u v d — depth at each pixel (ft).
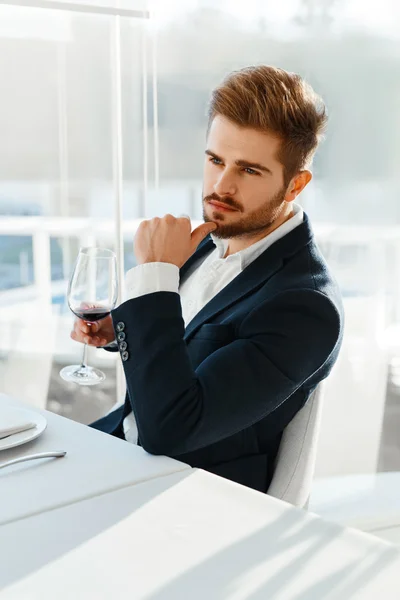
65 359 10.21
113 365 10.11
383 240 9.73
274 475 4.14
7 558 2.35
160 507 2.73
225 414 3.66
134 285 3.79
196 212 9.50
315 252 4.25
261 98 3.92
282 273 4.11
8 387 10.12
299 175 4.17
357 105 9.43
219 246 4.60
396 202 9.64
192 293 4.85
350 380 9.74
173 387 3.57
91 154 9.53
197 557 2.37
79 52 9.24
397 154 9.53
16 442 3.26
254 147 3.97
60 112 9.41
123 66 9.01
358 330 9.80
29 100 9.40
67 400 10.02
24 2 8.13
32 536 2.49
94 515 2.66
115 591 2.17
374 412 9.73
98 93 9.38
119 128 8.93
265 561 2.35
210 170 4.15
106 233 9.76
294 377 3.83
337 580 2.25
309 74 9.28
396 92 9.42
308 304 3.89
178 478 3.01
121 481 2.97
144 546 2.44
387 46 9.32
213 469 4.00
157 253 3.85
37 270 10.06
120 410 4.83
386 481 8.72
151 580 2.23
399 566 2.34
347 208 9.63
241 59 9.16
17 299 10.12
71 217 9.77
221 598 2.14
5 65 9.27
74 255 9.97
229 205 4.10
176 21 9.02
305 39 9.23
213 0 9.05
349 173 9.55
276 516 2.68
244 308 4.06
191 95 9.22
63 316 10.19
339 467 9.02
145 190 9.28
